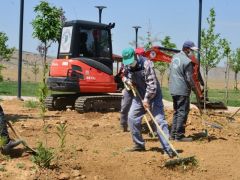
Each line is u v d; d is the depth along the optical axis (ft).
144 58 29.55
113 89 56.90
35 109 57.67
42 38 77.66
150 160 28.71
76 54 55.62
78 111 54.54
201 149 32.89
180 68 35.22
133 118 30.55
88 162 28.27
